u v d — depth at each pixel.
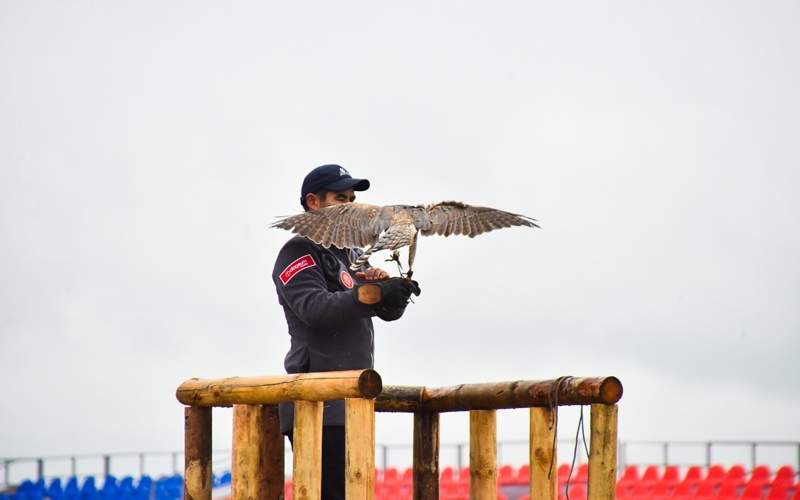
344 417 9.79
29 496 35.34
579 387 8.94
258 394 9.52
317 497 9.02
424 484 10.90
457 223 8.91
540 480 9.38
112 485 36.84
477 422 10.41
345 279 10.14
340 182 10.27
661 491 36.09
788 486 34.00
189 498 10.38
